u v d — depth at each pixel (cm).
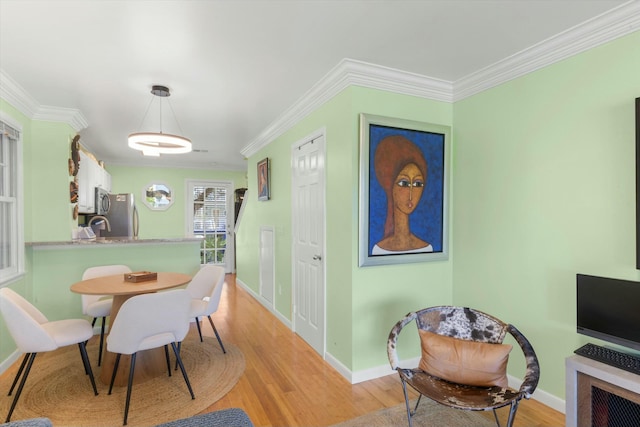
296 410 214
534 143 223
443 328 210
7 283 267
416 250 269
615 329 174
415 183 267
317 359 289
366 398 229
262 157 468
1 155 275
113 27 190
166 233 674
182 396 228
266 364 279
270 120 375
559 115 209
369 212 249
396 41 208
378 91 257
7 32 193
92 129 407
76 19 181
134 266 362
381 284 260
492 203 251
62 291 334
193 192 700
